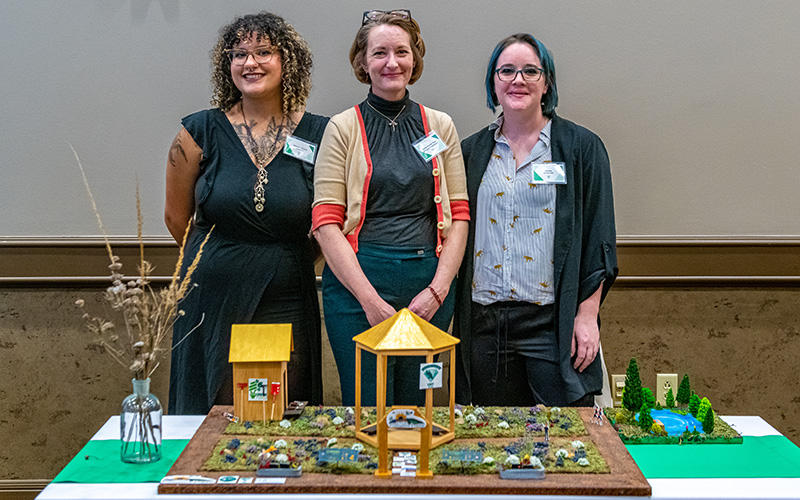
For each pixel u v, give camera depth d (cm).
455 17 281
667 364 297
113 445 181
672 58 282
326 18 281
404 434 174
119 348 294
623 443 175
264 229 229
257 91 224
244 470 158
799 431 301
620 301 294
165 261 290
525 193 223
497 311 227
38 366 295
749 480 163
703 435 187
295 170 231
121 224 289
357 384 176
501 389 233
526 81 216
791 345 296
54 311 292
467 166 231
